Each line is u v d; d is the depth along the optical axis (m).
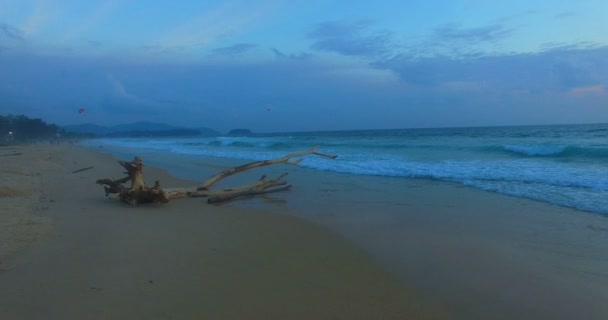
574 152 16.59
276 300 3.85
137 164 8.70
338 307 3.73
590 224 6.68
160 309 3.56
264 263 4.95
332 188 11.12
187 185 12.55
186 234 6.27
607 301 3.88
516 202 8.53
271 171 15.73
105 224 6.72
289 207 8.73
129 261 4.82
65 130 141.62
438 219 7.31
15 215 7.04
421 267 4.88
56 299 3.69
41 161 20.97
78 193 10.19
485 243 5.81
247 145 40.97
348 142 38.91
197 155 27.14
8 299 3.66
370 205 8.72
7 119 91.56
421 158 18.36
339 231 6.59
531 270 4.73
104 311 3.49
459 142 29.58
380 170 14.45
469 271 4.73
